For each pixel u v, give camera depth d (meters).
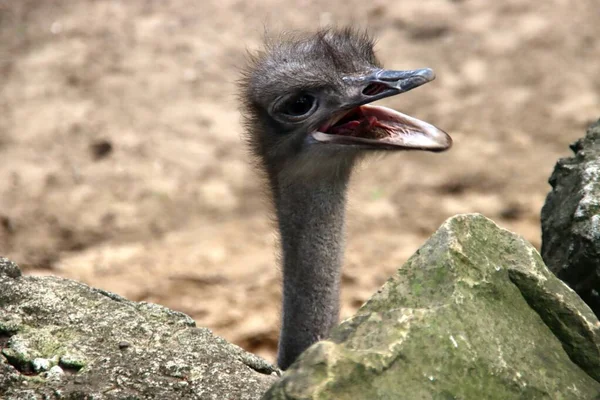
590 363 4.82
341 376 4.37
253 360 5.75
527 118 15.93
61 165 15.13
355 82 7.41
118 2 18.62
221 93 16.44
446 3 18.27
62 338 5.71
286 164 7.54
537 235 13.47
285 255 7.57
